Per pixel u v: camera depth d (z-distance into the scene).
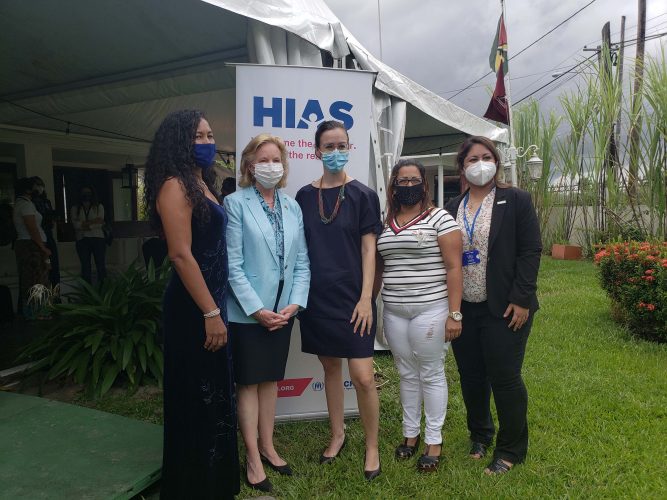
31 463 2.71
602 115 11.96
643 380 4.26
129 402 3.78
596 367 4.61
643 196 10.62
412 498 2.63
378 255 2.94
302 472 2.87
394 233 2.79
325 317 2.74
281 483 2.77
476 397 3.02
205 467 2.34
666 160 10.02
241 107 3.22
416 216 2.80
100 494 2.43
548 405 3.71
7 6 3.87
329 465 2.93
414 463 2.94
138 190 10.80
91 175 10.28
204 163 2.28
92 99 5.88
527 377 4.34
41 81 5.54
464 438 3.24
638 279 5.52
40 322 6.09
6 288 6.16
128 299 4.31
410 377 2.98
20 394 3.69
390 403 3.81
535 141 14.20
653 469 2.85
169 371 2.33
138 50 4.60
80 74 5.30
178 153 2.20
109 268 9.65
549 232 14.62
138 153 9.91
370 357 2.77
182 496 2.35
